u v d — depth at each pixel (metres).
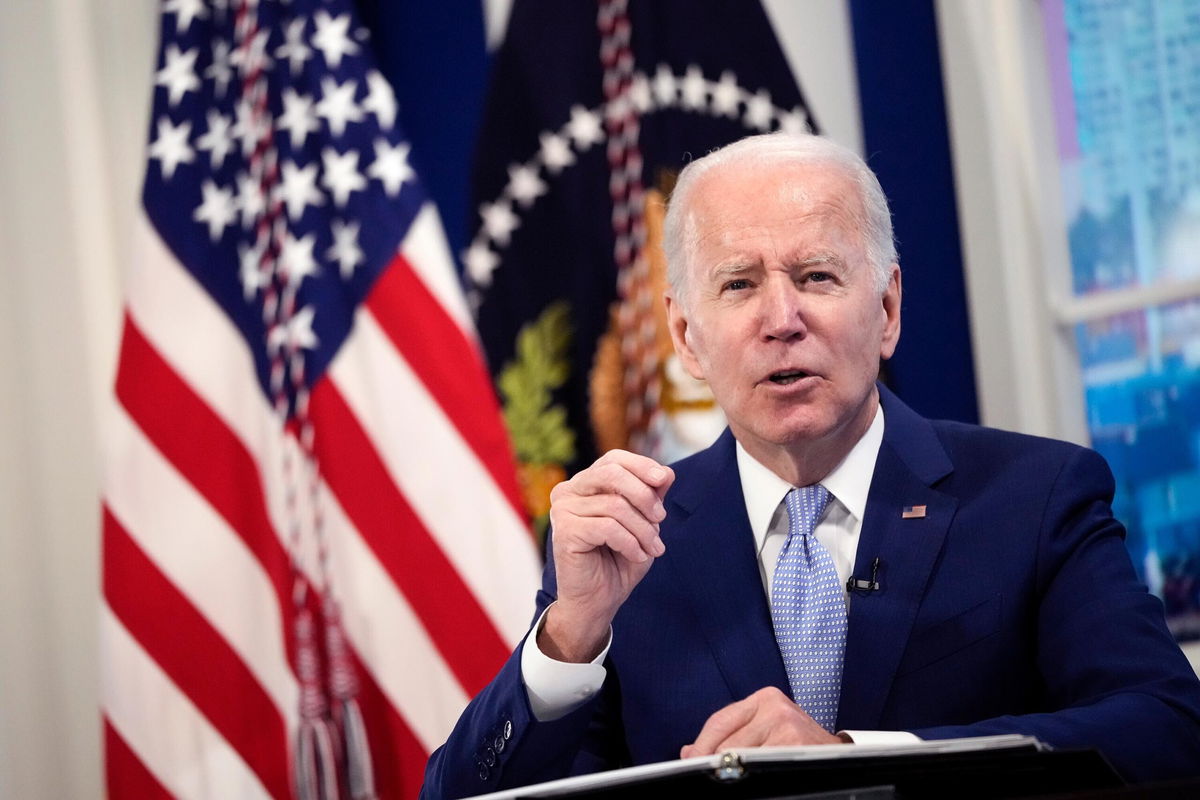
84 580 10.34
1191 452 9.86
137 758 9.17
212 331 9.64
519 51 10.30
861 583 5.59
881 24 10.70
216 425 9.53
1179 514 9.92
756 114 10.20
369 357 9.56
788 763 3.84
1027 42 10.40
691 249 5.71
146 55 10.61
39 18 10.51
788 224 5.48
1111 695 4.98
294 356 9.62
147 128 10.52
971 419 10.37
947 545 5.62
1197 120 9.80
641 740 5.70
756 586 5.80
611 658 5.87
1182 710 4.88
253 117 9.82
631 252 10.11
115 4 10.61
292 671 9.30
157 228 9.71
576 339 10.10
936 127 10.55
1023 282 10.22
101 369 10.34
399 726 9.27
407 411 9.48
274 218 9.80
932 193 10.52
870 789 3.89
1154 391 10.01
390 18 10.62
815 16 10.79
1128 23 10.10
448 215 10.51
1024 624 5.47
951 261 10.47
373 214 9.69
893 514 5.73
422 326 9.54
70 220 10.44
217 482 9.47
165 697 9.26
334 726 9.34
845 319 5.43
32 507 10.34
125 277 10.46
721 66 10.25
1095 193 10.26
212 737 9.25
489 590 9.32
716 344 5.55
